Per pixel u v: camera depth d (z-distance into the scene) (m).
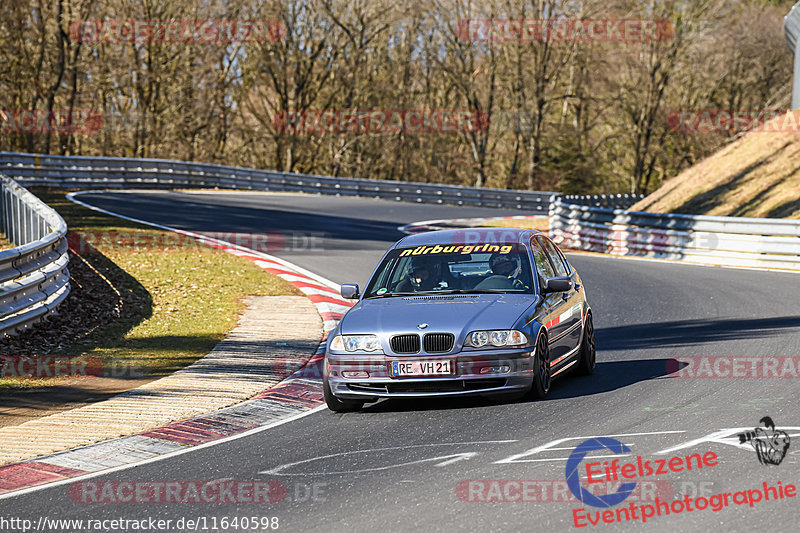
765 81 151.75
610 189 176.62
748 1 161.38
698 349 25.33
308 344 27.95
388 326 19.17
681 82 156.75
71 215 61.88
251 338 28.83
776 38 146.25
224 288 38.66
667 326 30.14
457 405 19.78
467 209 97.56
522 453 15.32
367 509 12.79
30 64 116.19
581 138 158.00
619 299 37.38
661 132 155.62
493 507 12.55
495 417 18.30
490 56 149.62
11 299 27.52
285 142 147.38
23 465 16.39
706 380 20.94
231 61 141.88
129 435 18.34
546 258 22.84
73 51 121.31
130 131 130.12
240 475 15.12
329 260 48.72
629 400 19.22
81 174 88.06
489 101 152.88
